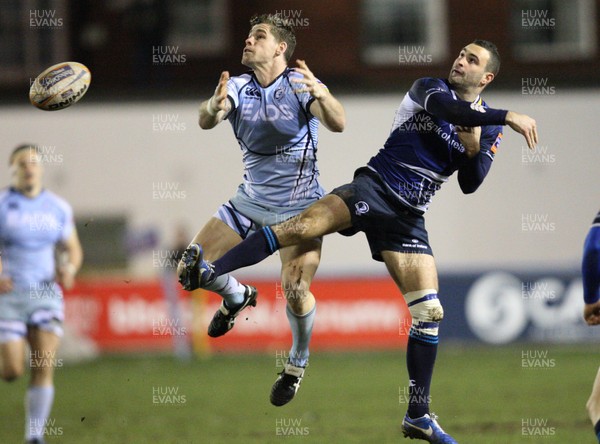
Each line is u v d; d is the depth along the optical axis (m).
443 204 73.12
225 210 24.94
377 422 33.38
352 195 23.36
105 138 73.25
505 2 83.19
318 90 22.27
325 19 82.75
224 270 22.30
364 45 82.88
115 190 73.31
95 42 80.38
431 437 24.17
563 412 35.00
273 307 57.69
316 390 42.47
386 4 83.06
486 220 73.31
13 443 30.22
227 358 56.03
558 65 83.62
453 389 41.88
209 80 81.25
